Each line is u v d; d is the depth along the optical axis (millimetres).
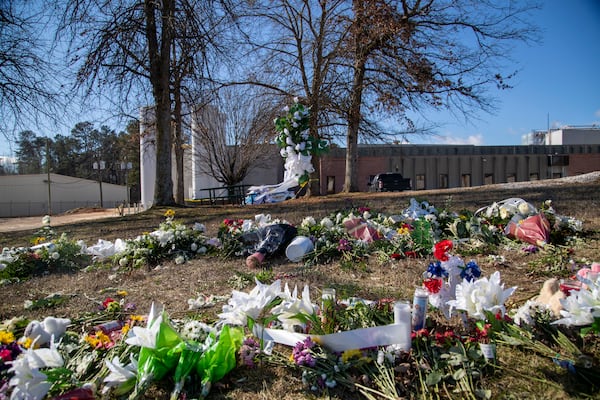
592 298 2619
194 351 2691
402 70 17953
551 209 6723
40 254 6430
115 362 2615
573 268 4727
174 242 6691
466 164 40906
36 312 4250
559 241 6094
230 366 2734
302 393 2566
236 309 3062
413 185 39688
